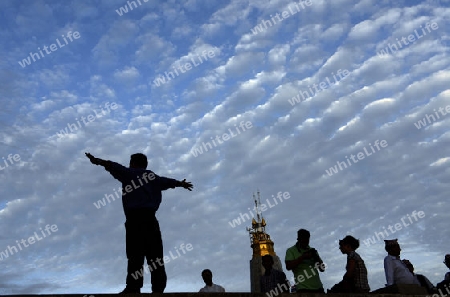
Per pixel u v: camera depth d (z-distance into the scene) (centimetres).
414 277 1123
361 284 1083
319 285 1111
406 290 1022
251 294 861
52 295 766
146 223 968
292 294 884
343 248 1144
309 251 1129
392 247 1162
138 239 952
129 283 924
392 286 1048
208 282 1409
